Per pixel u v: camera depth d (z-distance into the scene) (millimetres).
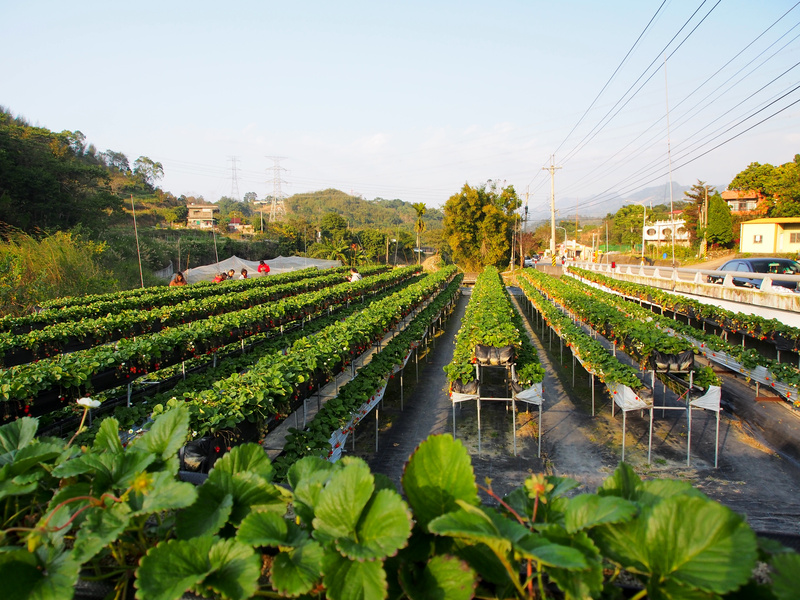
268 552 2445
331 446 6926
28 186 31469
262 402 6461
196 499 2240
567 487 2219
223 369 11031
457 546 1997
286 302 16938
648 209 67000
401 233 71312
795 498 7652
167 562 1910
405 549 1996
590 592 1655
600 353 11031
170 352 10188
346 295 22000
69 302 17656
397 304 16703
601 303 16969
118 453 2584
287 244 57031
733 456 9141
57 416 8250
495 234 55000
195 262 41281
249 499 2361
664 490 2021
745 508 7406
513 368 10281
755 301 15281
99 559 2416
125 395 10008
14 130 36781
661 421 10992
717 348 11977
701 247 43250
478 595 1928
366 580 1777
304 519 2139
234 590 1808
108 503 2232
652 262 46844
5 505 2621
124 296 19609
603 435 10312
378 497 1961
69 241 23453
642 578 1763
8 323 13047
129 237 35688
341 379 11586
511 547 1735
